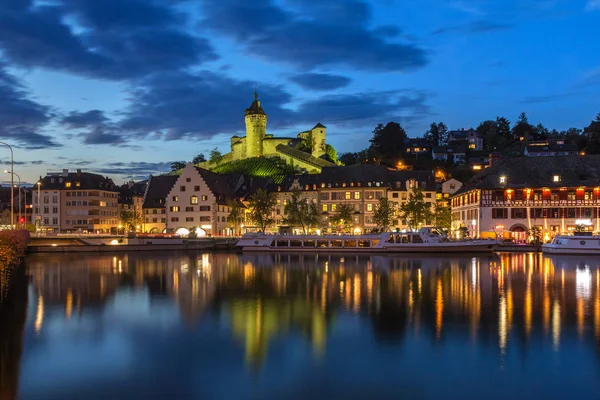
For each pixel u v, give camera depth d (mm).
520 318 30531
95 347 24625
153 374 20953
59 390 19281
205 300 37031
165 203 138750
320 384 19969
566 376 20688
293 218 114750
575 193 98062
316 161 191750
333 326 28672
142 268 61469
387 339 25906
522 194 100562
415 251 87438
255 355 23391
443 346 24656
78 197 148250
